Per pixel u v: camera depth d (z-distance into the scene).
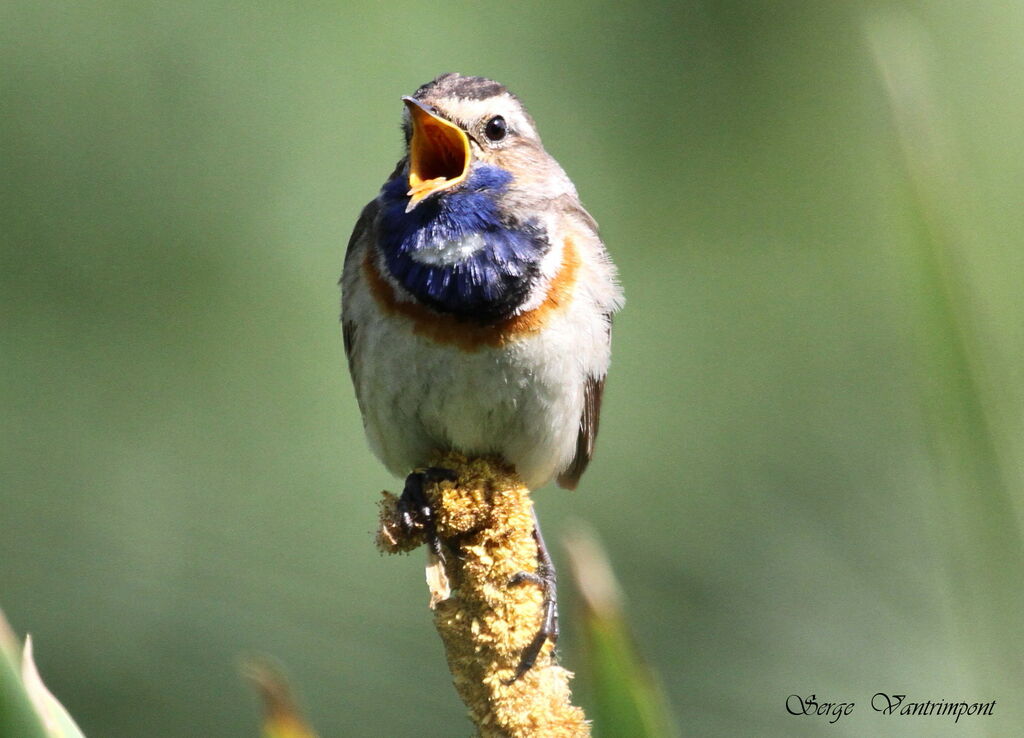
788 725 8.90
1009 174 6.25
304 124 15.59
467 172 8.20
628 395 15.43
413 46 15.76
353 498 14.91
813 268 16.73
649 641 9.50
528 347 8.11
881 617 9.11
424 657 10.93
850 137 17.17
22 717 4.45
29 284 15.80
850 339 15.74
